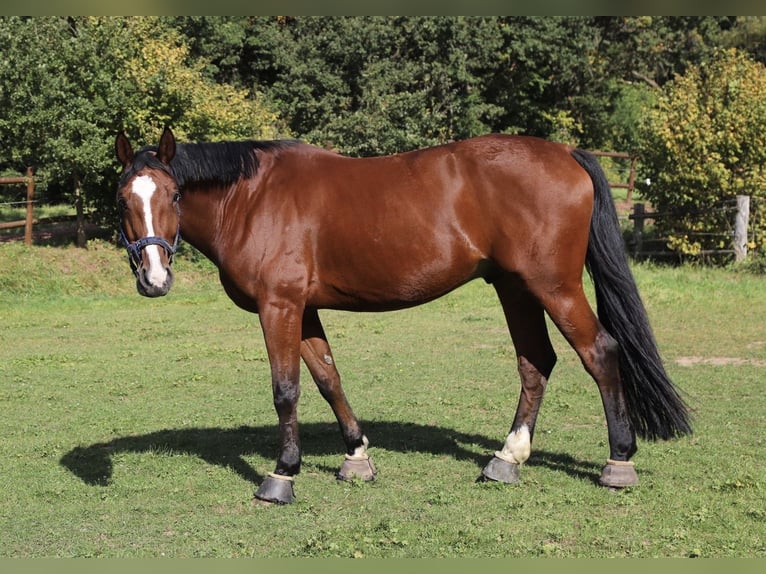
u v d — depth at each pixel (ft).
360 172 18.24
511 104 107.04
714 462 20.13
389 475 20.07
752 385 28.94
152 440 23.84
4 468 21.20
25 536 16.48
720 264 59.77
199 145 18.28
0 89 61.77
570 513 16.99
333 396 19.62
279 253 17.88
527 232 17.34
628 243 66.59
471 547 15.31
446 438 23.41
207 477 20.16
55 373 34.12
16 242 63.10
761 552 14.76
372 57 89.40
